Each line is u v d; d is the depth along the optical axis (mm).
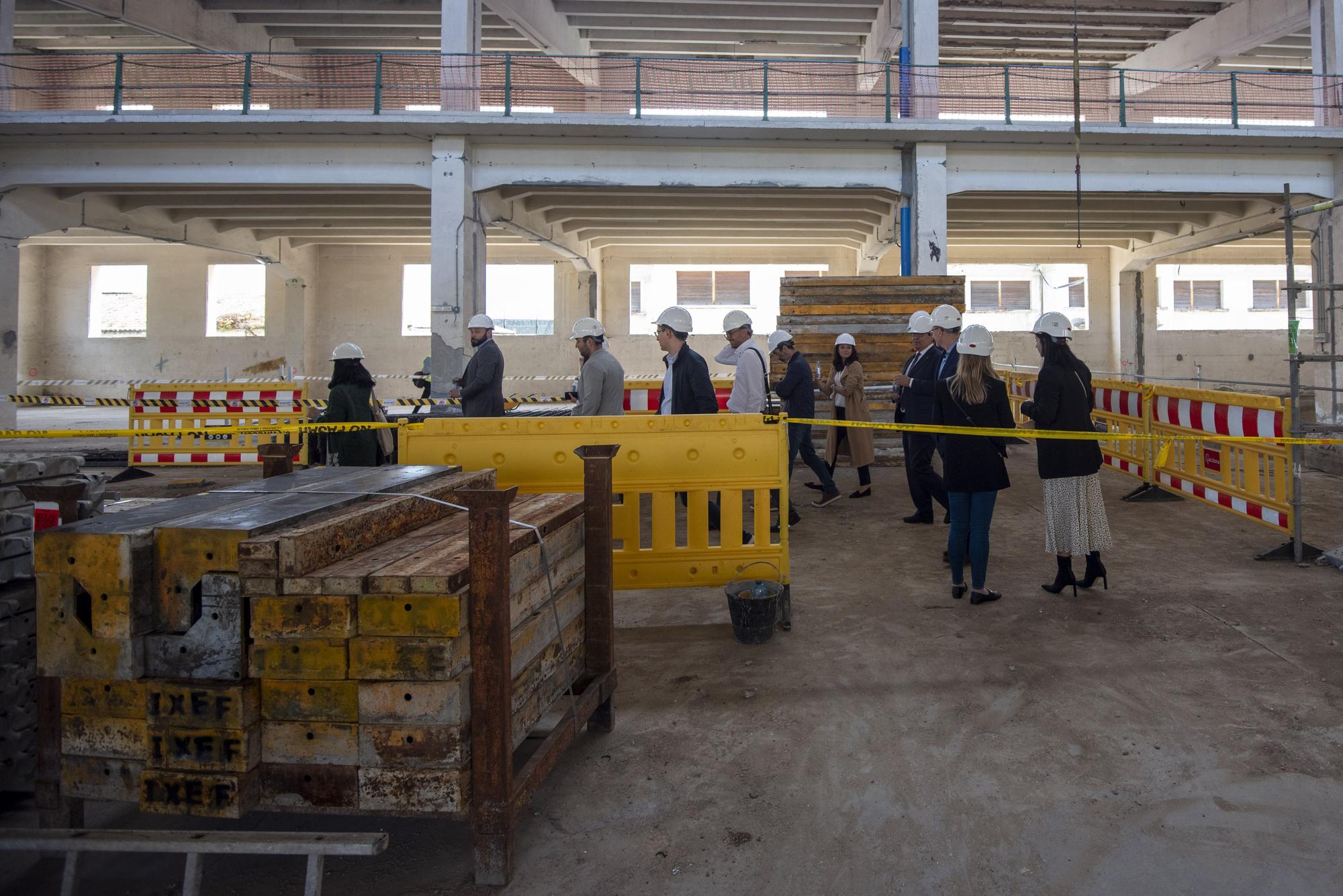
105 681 2219
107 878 2406
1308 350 16000
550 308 25969
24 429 16500
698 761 3041
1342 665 3818
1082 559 5918
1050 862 2373
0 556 2699
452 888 2316
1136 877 2297
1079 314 25906
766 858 2426
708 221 20594
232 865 2467
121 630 2160
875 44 19594
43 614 2207
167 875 2424
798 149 14953
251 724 2182
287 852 2145
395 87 14164
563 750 2785
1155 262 25250
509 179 14789
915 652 4117
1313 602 4785
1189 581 5273
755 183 14953
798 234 22391
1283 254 25266
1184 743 3084
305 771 2219
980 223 21219
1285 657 3932
